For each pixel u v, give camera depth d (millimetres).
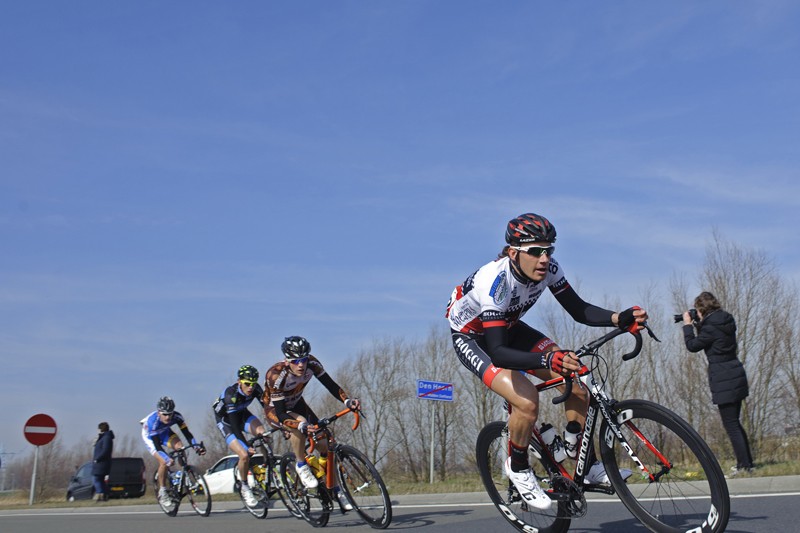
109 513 10055
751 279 14180
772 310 13766
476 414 22250
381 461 22797
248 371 8141
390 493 8977
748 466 6906
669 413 3455
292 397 6922
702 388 13945
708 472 3322
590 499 6324
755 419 12539
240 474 7930
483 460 4676
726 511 3266
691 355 14406
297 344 6414
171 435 9289
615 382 15844
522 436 4008
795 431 10383
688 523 3443
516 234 3820
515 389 3947
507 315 4062
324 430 6195
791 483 6172
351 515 6836
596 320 3996
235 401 8133
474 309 4180
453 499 7836
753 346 13844
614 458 3787
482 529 5406
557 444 4016
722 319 7047
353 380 24047
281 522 6977
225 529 6574
